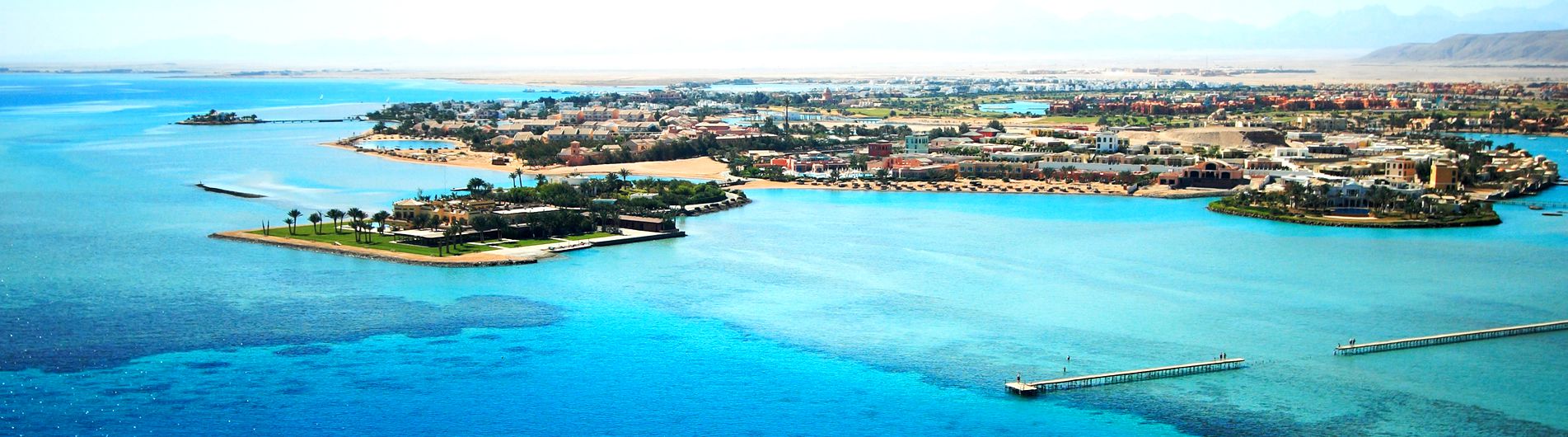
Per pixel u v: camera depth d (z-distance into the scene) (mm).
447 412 182250
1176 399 188375
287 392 189125
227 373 197875
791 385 194000
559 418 180500
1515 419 181250
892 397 189375
